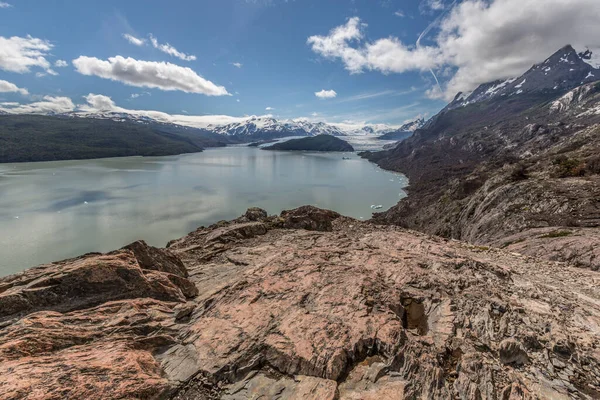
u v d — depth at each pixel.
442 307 11.12
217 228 27.55
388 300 10.97
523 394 7.04
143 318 9.76
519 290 13.04
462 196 86.31
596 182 40.00
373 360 8.07
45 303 10.02
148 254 14.70
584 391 7.34
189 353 8.42
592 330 9.79
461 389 7.25
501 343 8.71
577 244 23.28
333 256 16.52
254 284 11.98
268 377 7.62
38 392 5.89
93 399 6.05
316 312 9.95
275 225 28.02
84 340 8.42
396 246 20.20
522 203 43.44
